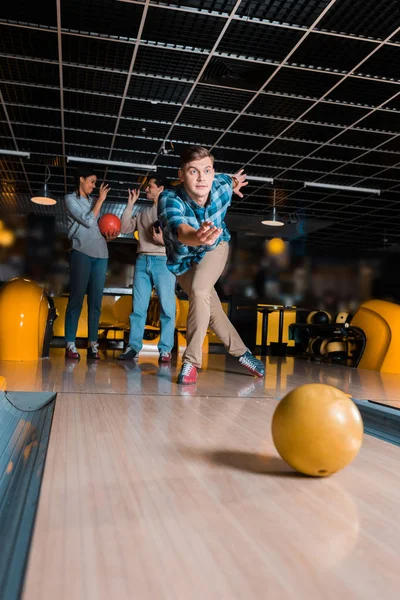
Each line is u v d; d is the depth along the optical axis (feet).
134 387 9.03
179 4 14.67
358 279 50.11
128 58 17.65
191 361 10.00
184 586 2.27
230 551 2.65
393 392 9.80
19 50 17.31
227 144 25.26
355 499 3.57
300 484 3.87
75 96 20.63
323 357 20.18
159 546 2.68
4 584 2.45
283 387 9.89
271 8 14.89
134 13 15.11
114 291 30.48
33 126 23.77
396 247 50.24
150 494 3.53
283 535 2.89
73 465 4.16
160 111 21.75
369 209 36.91
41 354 14.78
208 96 20.30
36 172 30.37
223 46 16.81
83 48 17.08
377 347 15.43
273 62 17.58
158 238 14.33
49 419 6.18
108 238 15.07
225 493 3.60
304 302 47.34
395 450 5.14
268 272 45.42
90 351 15.31
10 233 40.96
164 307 14.69
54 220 41.39
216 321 11.50
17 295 13.71
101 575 2.36
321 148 25.35
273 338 39.58
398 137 23.62
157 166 28.43
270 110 21.38
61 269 41.34
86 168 14.52
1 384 7.76
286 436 3.90
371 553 2.68
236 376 11.84
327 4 14.58
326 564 2.53
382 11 14.76
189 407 7.20
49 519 3.02
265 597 2.20
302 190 32.53
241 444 5.08
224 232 9.99
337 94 19.79
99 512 3.15
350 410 3.93
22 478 4.19
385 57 17.07
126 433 5.38
